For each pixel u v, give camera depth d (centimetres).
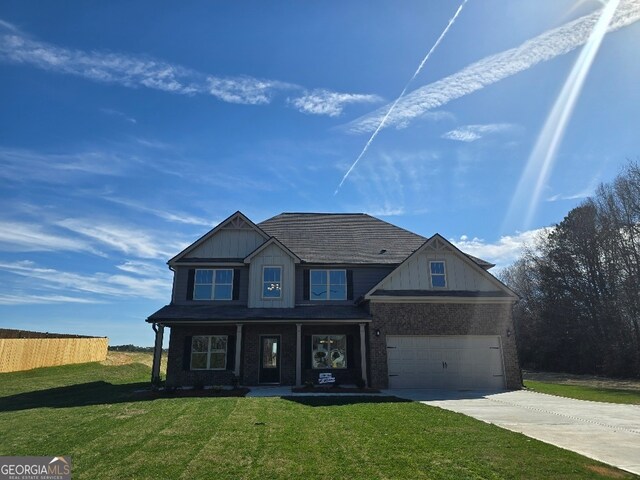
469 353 1898
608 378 3080
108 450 729
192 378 1955
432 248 2031
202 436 823
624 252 3362
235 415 1049
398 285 1975
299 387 1781
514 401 1434
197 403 1268
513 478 588
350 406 1210
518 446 752
